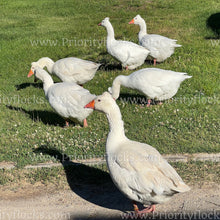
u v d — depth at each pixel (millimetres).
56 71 10289
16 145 7539
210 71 10898
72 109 7848
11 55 14562
